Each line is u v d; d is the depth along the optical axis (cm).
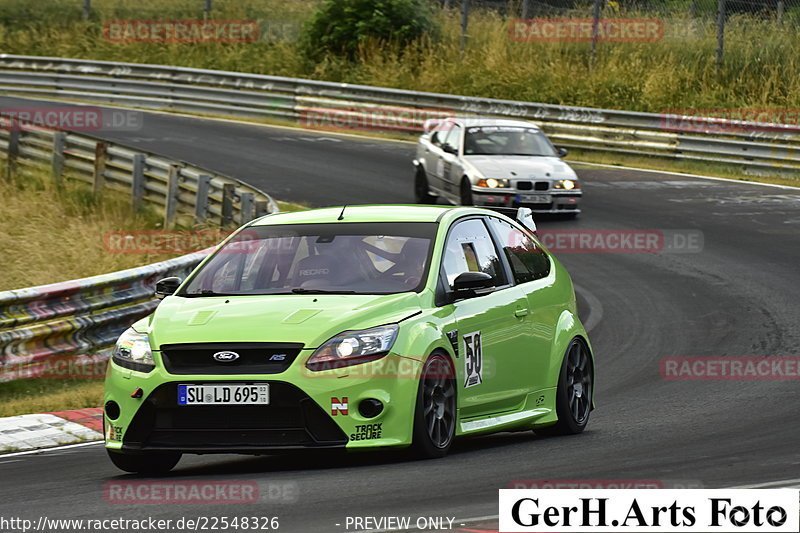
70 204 7400
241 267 2884
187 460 2991
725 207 8031
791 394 3794
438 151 7931
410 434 2567
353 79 12962
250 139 10819
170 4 15450
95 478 2680
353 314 2584
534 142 7862
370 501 2217
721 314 5319
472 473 2484
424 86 12469
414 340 2589
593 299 5731
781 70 11331
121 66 12975
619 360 4547
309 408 2486
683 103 11212
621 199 8312
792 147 9194
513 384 2969
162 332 2606
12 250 6406
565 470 2523
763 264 6394
